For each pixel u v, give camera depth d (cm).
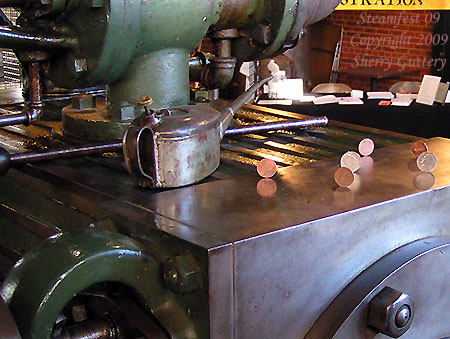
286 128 136
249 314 81
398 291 89
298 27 133
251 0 129
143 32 111
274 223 83
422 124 330
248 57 141
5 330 68
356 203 91
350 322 87
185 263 76
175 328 81
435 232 102
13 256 116
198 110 110
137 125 100
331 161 111
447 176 104
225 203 90
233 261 77
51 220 107
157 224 83
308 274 86
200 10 116
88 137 125
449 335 105
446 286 100
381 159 112
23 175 112
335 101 341
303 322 88
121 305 84
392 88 384
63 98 172
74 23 111
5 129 144
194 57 140
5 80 235
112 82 121
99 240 77
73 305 90
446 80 498
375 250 93
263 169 101
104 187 102
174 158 100
